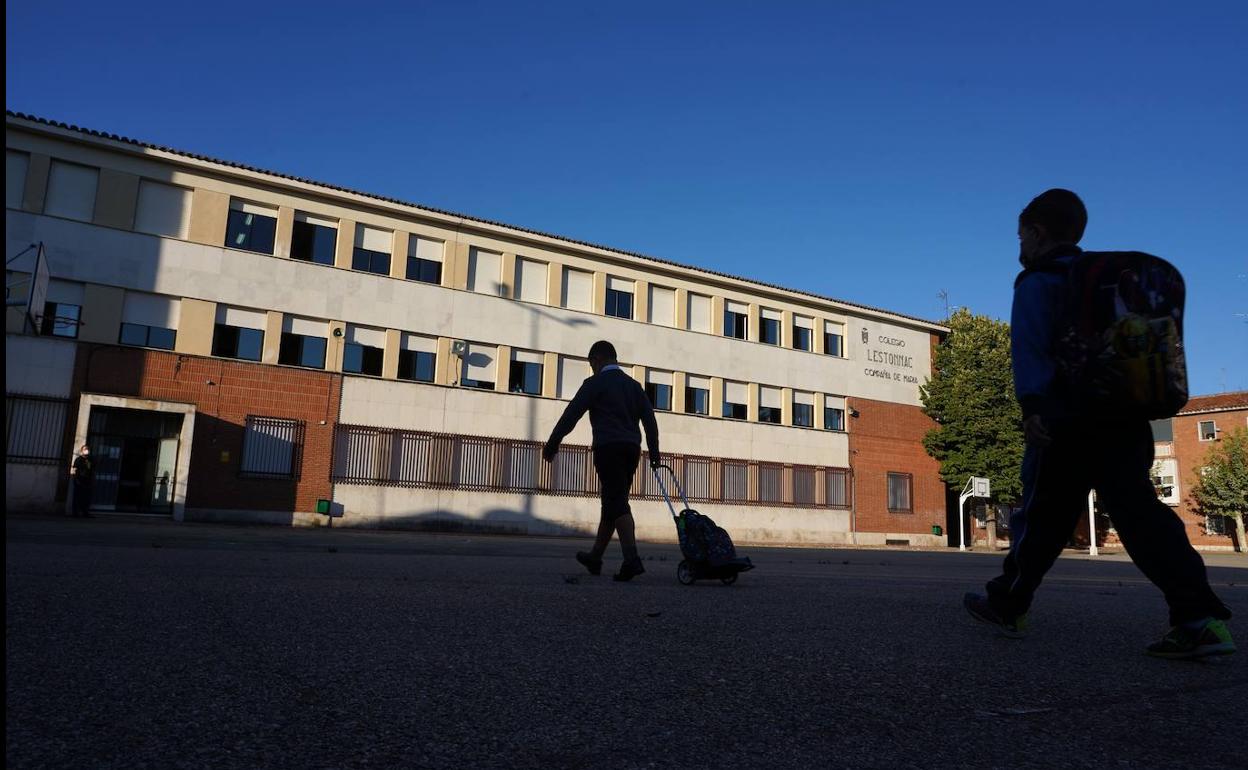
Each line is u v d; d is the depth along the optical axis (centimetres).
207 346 2366
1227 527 4831
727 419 3284
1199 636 276
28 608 297
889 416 3722
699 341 3266
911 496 3706
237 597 358
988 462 3647
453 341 2728
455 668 235
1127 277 273
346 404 2534
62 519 1927
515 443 2777
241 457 2375
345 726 176
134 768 143
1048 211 304
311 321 2536
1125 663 278
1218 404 4981
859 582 634
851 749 174
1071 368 282
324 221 2602
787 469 3397
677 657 264
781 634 317
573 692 213
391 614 329
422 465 2616
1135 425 291
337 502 2483
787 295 3516
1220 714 212
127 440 2289
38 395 2150
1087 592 597
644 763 161
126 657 228
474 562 710
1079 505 308
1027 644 311
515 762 159
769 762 164
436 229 2762
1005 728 193
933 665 264
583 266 3041
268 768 148
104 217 2278
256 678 213
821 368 3569
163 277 2333
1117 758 173
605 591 459
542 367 2900
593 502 2872
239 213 2481
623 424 575
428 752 162
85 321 2225
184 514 2228
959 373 3744
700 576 554
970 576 893
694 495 3166
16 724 163
